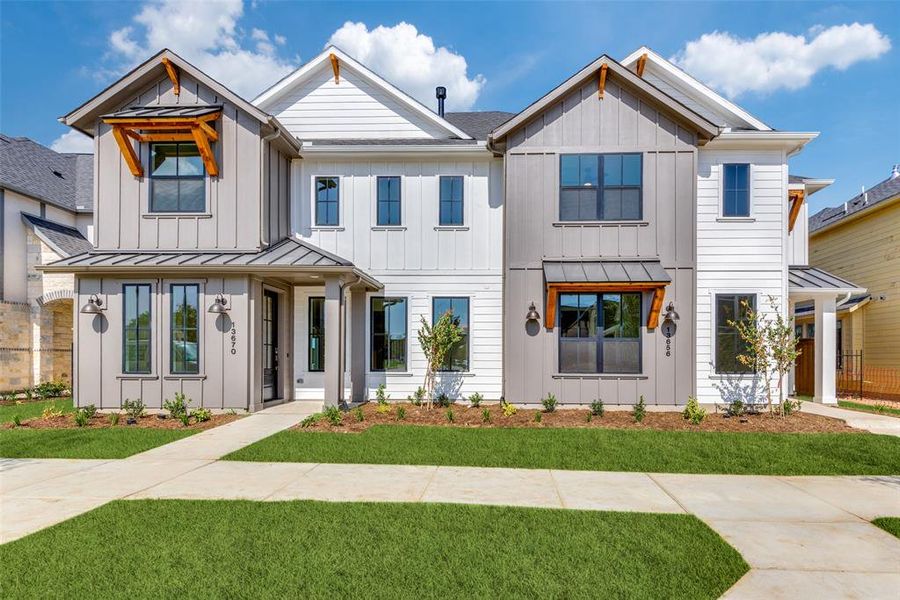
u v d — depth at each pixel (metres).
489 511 5.26
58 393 14.97
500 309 12.94
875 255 17.28
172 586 3.70
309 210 13.26
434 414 11.04
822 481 6.59
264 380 12.52
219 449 8.09
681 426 9.81
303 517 5.06
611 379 11.66
